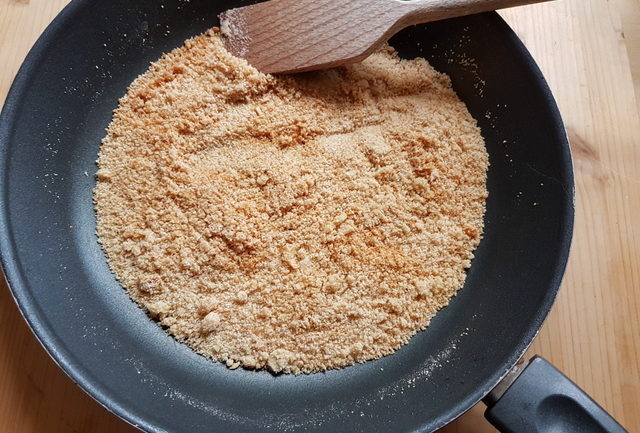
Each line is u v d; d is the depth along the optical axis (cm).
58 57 27
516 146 28
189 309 26
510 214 28
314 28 28
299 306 26
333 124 29
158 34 30
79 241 27
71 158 28
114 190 28
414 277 27
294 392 26
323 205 27
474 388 23
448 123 29
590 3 32
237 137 28
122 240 27
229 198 27
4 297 27
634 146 30
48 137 27
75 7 27
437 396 24
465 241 28
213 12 31
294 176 27
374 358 26
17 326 26
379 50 31
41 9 31
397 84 30
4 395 25
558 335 27
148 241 27
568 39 32
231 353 26
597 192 29
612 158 30
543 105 26
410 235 27
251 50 29
